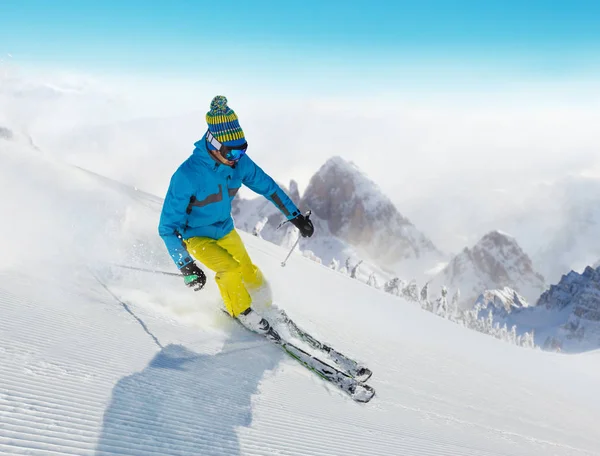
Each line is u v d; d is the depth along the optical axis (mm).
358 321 7867
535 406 6590
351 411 3564
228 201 4328
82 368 2670
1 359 2453
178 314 4258
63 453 1906
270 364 3865
